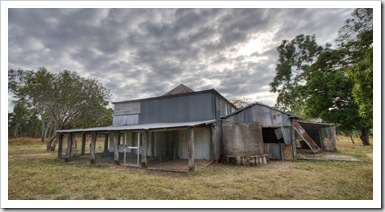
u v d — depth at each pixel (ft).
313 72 60.49
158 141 39.63
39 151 56.90
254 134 30.48
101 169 27.12
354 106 52.19
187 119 38.27
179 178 20.68
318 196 14.33
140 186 17.51
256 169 25.26
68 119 61.62
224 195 14.87
